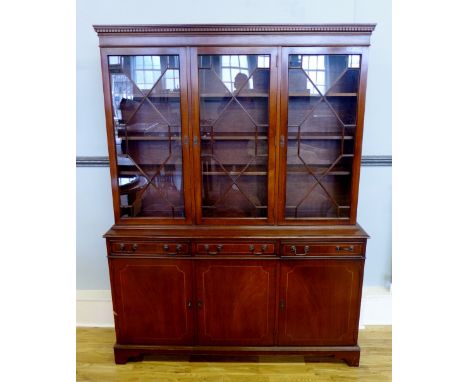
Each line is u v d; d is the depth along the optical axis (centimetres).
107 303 214
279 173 167
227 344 178
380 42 191
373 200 210
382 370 176
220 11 189
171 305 174
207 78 161
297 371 176
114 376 173
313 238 164
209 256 167
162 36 154
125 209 176
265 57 157
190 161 167
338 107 165
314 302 172
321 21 189
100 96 200
